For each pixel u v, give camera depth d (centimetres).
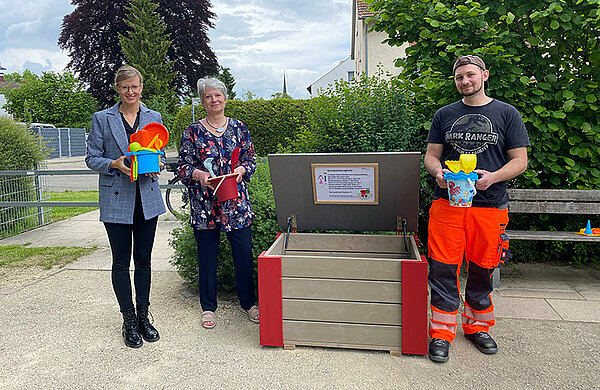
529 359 295
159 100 3145
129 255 334
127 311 328
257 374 282
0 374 287
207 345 323
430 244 312
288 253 377
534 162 454
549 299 399
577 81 440
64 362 302
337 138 478
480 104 294
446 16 443
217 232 355
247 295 365
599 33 441
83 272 505
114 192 317
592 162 454
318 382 271
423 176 469
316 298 306
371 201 345
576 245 490
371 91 498
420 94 489
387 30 503
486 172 275
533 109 443
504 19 450
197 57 3638
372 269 297
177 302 410
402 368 285
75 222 810
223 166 342
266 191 427
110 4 3409
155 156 307
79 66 3428
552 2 417
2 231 706
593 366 285
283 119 1562
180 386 270
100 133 319
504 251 304
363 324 304
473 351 307
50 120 3547
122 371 289
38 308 399
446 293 305
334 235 372
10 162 726
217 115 345
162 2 3547
